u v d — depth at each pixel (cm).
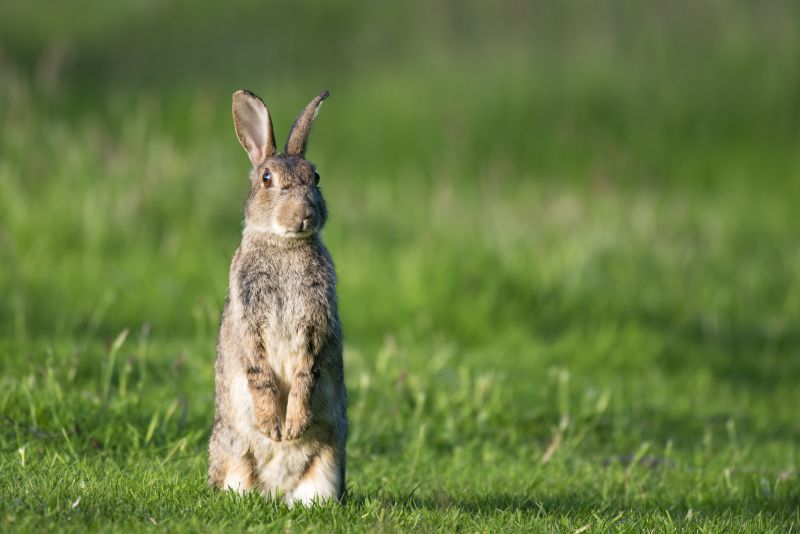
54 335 2006
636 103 5012
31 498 1085
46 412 1498
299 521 1102
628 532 1177
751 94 5088
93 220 2578
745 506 1434
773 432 2012
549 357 2345
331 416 1246
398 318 2462
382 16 6041
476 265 2633
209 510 1110
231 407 1245
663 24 5666
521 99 4997
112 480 1208
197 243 2603
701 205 4031
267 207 1227
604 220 3162
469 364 2152
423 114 4869
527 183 4069
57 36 5609
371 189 3650
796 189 4425
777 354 2606
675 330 2611
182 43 5750
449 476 1488
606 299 2645
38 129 3033
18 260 2364
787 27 5572
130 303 2258
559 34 5691
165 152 2923
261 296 1225
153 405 1620
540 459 1650
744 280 2995
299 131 1341
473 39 5691
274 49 5684
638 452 1647
